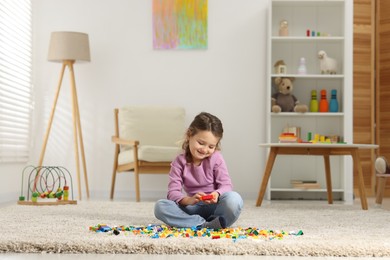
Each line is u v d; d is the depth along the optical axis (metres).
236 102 5.66
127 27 5.71
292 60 5.64
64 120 5.71
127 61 5.70
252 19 5.69
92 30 5.72
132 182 5.64
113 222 3.01
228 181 2.81
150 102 5.69
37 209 3.79
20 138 5.36
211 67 5.68
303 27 5.66
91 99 5.70
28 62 5.55
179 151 4.92
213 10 5.70
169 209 2.67
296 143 4.32
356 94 6.17
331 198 4.85
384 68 6.19
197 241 2.20
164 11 5.68
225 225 2.57
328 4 5.59
